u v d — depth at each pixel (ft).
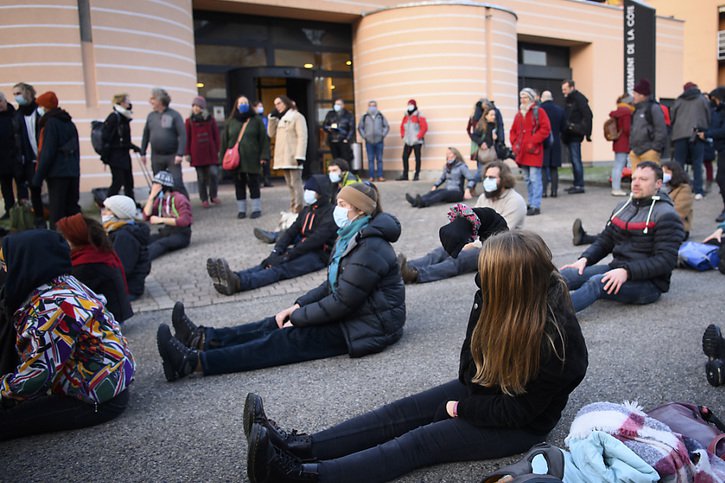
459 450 8.59
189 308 19.61
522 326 7.78
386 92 55.31
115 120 30.76
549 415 8.66
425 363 13.41
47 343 9.75
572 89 39.78
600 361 13.02
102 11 38.55
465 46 53.36
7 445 10.44
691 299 17.54
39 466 9.70
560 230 29.40
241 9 52.70
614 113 38.06
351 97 59.62
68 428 10.89
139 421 11.21
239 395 12.20
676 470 6.95
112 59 39.09
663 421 8.36
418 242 27.48
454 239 9.72
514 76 57.52
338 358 13.97
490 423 8.42
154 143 32.76
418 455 8.51
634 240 16.74
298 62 56.90
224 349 13.33
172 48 42.34
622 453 6.99
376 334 13.87
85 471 9.51
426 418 9.19
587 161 76.48
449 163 37.27
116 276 14.71
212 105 53.57
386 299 13.96
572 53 75.92
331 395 11.93
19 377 9.63
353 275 13.34
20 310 9.93
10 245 9.87
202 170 36.78
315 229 22.68
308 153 56.90
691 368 12.41
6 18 36.35
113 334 11.05
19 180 29.30
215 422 11.06
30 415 10.52
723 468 7.29
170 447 10.19
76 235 14.34
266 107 58.13
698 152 35.58
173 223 26.89
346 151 50.01
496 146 38.83
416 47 53.52
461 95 53.52
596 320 16.01
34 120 28.86
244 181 33.30
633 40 46.29
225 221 32.89
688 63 92.73
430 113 53.78
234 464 9.56
